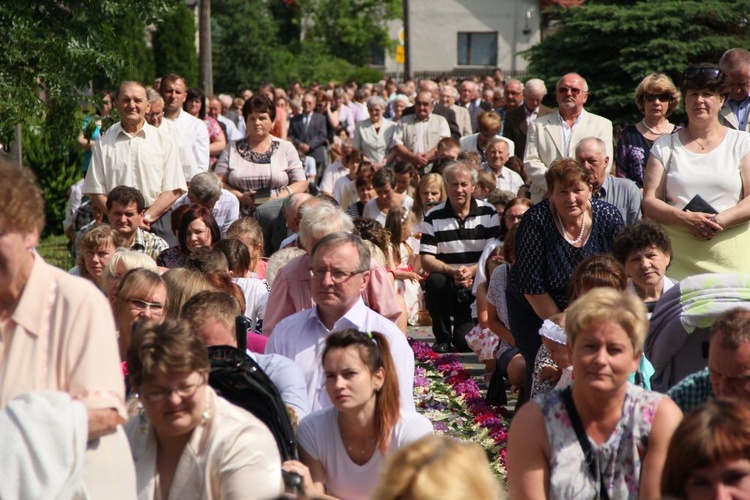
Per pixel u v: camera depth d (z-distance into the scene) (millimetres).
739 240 18875
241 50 115250
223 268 17000
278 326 14594
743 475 8273
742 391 10438
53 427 8039
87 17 26547
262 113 29797
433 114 41719
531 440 9969
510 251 20000
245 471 9516
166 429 9344
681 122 46688
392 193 30516
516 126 36406
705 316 13648
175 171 26484
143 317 13641
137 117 25797
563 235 17031
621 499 9820
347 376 11328
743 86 23219
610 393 9727
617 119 53344
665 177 19531
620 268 14078
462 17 135375
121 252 16234
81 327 8500
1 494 7941
